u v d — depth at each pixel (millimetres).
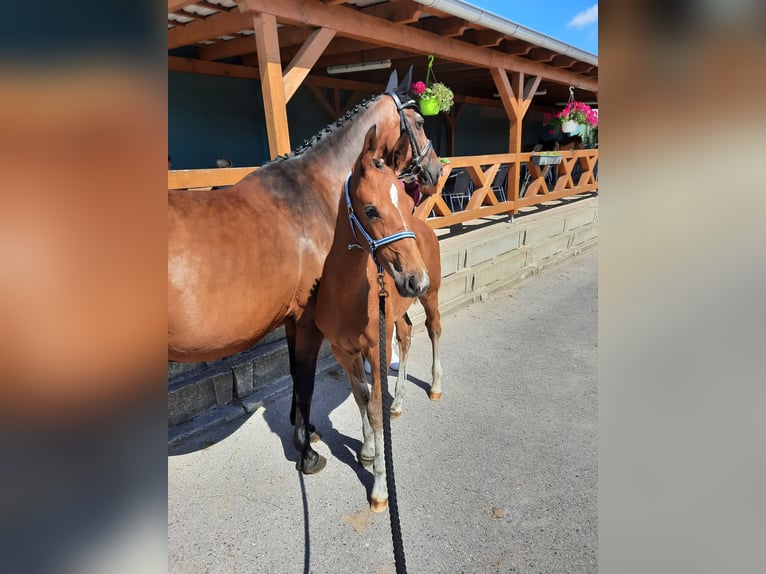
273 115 3625
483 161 6410
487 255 5789
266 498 2357
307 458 2498
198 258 1836
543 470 2516
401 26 4672
